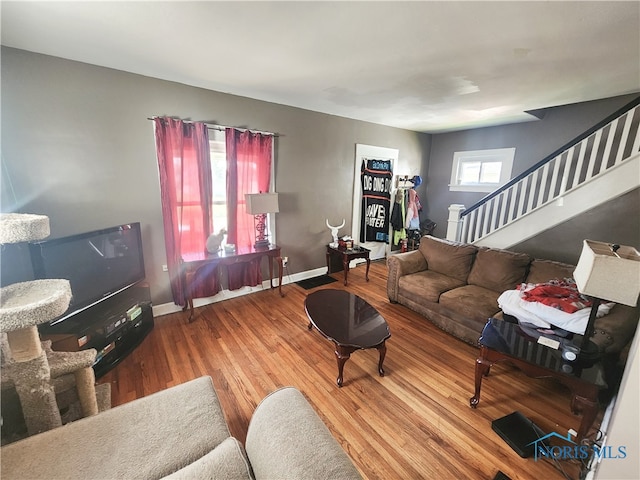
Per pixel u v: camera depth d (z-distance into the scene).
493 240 3.59
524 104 3.23
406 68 2.25
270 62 2.17
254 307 3.15
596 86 2.64
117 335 2.12
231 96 2.98
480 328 2.36
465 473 1.38
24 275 2.08
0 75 1.93
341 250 3.89
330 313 2.24
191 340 2.49
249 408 1.76
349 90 2.83
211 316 2.93
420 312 2.94
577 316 1.72
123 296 2.38
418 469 1.40
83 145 2.29
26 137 2.06
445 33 1.71
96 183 2.38
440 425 1.65
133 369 2.10
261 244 3.29
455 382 2.02
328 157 3.98
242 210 3.24
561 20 1.54
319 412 1.73
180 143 2.68
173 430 1.10
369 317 2.20
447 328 2.65
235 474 0.91
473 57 2.04
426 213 5.66
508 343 1.67
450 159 5.18
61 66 2.13
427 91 2.83
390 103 3.28
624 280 1.30
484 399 1.86
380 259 5.18
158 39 1.82
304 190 3.83
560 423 1.67
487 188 4.70
